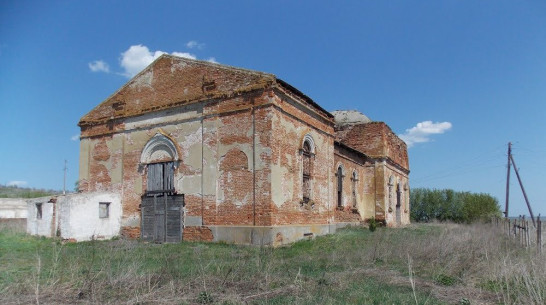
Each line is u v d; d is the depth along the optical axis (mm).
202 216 17594
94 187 21391
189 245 16391
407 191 39719
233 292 7926
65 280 8516
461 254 12117
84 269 9773
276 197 16391
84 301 7203
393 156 33625
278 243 16203
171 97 19391
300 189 18500
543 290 7598
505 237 20812
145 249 14727
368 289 8414
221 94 17688
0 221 29828
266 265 10352
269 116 16484
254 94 16969
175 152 18906
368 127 31156
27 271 9875
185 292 7812
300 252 14305
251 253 13570
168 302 7141
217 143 17609
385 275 9781
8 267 10578
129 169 20297
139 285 8133
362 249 13766
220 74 18031
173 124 19125
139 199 19734
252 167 16609
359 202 29078
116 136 21016
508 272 9234
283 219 16859
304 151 19516
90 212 19016
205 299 7293
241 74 17438
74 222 18375
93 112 22109
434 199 49469
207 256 12891
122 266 9633
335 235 20062
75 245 16516
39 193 50500
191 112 18656
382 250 12789
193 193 18047
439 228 29438
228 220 16891
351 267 10727
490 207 46906
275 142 16562
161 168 19344
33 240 18234
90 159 21812
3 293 7441
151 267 10633
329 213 21469
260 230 16000
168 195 18797
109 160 21078
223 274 9312
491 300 7879
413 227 30969
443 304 7488
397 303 7465
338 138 32031
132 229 19750
